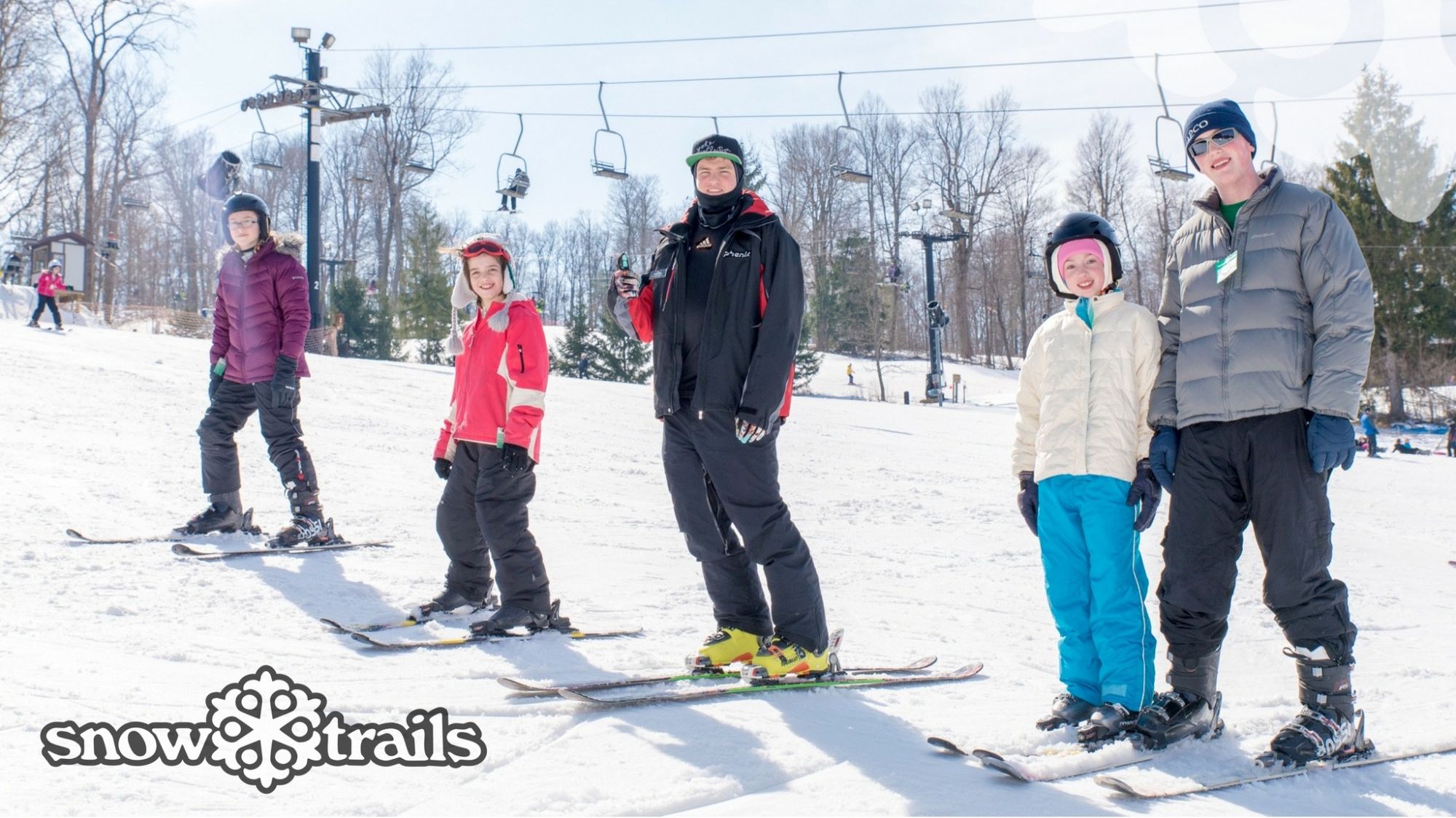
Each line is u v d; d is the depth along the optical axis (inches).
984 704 126.3
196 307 2315.5
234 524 225.3
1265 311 108.2
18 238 1647.4
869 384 1854.1
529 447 155.7
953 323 2506.2
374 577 192.5
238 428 225.5
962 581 224.8
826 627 134.0
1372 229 1376.7
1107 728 108.3
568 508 306.8
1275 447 106.8
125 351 657.6
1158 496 114.9
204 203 2053.4
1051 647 164.9
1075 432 117.0
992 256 2421.3
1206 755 107.7
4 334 669.3
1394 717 127.0
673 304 132.0
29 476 269.1
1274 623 192.5
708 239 132.5
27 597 156.3
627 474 399.2
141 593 165.6
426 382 724.0
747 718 112.8
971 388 1852.9
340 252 2598.4
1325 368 103.9
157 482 281.3
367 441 424.5
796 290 127.8
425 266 1696.6
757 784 93.7
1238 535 111.8
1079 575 117.9
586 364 1553.9
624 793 89.2
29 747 94.3
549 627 158.1
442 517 167.9
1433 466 816.3
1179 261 118.6
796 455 512.7
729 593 138.4
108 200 2011.6
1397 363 1518.2
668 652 147.8
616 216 2719.0
